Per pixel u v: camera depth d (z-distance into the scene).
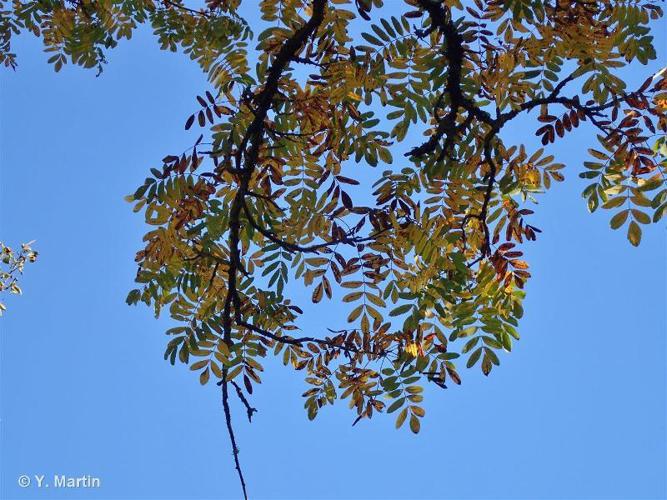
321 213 5.01
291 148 5.02
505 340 5.09
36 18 6.66
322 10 4.57
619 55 4.66
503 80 4.82
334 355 5.52
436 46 4.61
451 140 4.60
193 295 5.19
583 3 4.71
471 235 5.23
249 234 5.00
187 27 5.91
